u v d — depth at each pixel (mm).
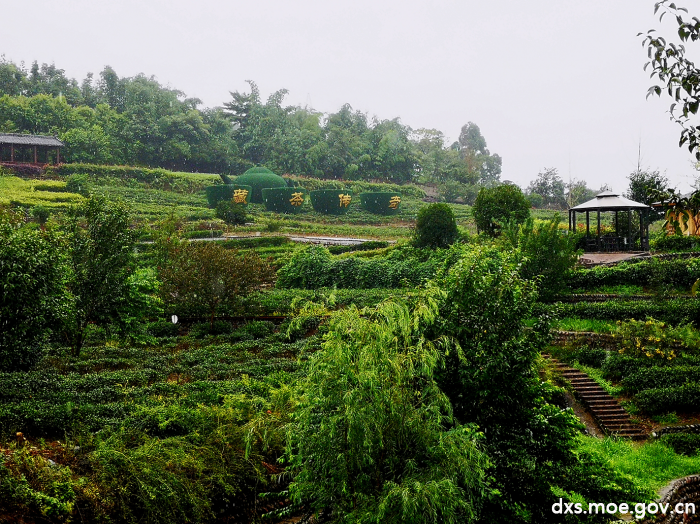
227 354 21781
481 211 37219
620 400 20656
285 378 16688
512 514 10359
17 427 11984
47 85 113375
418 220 36938
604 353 22750
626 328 22969
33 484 9312
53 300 15641
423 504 8352
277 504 12195
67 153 86312
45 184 68438
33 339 15430
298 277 35594
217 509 11234
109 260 20688
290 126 110938
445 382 11242
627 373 21531
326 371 9328
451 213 36812
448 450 9047
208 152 103688
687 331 22453
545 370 21469
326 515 10195
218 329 26375
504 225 33750
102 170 81875
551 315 11812
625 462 16312
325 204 74688
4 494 8891
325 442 9156
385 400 9211
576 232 37156
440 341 10945
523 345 11312
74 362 19156
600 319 25250
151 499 9734
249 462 11883
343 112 121312
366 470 9398
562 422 11250
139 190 77188
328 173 108250
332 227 63844
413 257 34781
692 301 24828
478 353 11086
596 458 11438
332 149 107500
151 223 57875
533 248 27000
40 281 15039
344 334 9578
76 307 19578
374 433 9070
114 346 22969
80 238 20703
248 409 13312
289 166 105312
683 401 19609
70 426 12328
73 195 63500
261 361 20234
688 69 9125
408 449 9461
